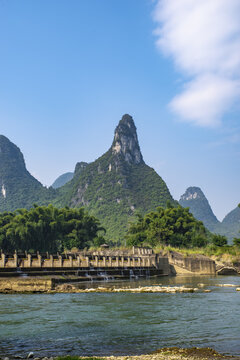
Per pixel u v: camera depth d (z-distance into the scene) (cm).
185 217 18650
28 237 16575
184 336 2414
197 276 9662
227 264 10919
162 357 1892
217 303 3900
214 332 2523
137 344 2216
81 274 6831
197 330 2586
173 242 16912
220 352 2033
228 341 2281
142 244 17550
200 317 3088
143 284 6475
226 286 6066
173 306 3694
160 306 3691
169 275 10100
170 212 18862
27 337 2394
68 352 2044
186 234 17475
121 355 1977
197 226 18175
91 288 5500
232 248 12938
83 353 2023
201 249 14275
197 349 2059
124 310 3447
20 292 4909
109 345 2194
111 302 3975
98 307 3619
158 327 2686
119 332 2530
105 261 8294
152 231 17012
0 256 7044
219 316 3133
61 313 3275
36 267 6406
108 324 2797
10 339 2342
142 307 3625
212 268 10788
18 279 5066
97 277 6894
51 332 2533
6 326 2728
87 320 2956
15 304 3812
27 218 18500
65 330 2591
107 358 1862
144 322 2870
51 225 17875
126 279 7756
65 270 6869
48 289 5131
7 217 19312
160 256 10419
